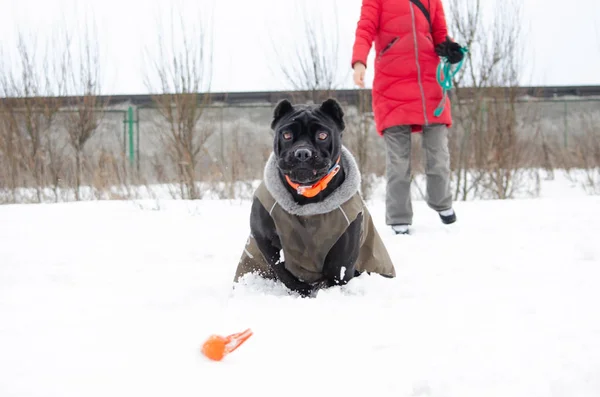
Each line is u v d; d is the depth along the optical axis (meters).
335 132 2.88
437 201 5.16
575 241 4.08
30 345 1.99
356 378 1.71
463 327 2.17
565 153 12.54
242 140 12.21
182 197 9.10
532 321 2.23
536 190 9.98
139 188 9.34
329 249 2.87
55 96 10.56
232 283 3.19
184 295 2.82
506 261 3.52
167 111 9.70
